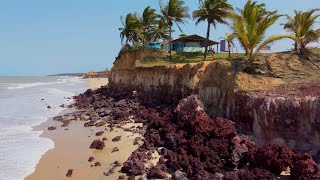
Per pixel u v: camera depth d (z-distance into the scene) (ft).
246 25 110.22
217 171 74.23
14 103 179.11
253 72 104.88
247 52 112.47
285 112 83.66
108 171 75.77
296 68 106.93
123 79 193.67
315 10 116.47
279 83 98.22
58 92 254.88
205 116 97.19
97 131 113.09
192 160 75.46
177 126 96.99
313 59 112.06
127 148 92.22
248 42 110.93
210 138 83.25
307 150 78.59
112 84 215.31
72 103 185.98
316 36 115.24
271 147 75.15
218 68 109.91
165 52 196.95
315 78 98.73
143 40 227.61
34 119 133.80
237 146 79.82
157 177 72.38
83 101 187.62
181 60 176.76
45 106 172.86
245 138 87.15
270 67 107.14
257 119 87.61
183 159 76.54
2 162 79.71
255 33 108.47
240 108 93.66
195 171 72.59
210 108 104.68
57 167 78.23
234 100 96.43
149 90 155.94
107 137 104.32
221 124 87.56
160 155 84.89
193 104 104.53
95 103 173.78
